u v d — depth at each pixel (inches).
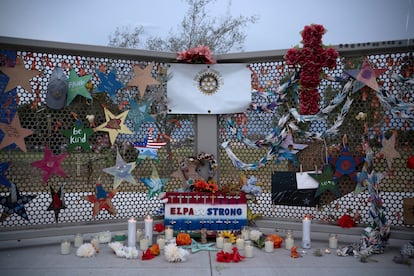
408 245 137.6
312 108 157.8
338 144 156.6
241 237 149.7
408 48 146.3
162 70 167.8
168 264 128.0
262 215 167.3
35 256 136.6
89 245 138.8
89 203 159.8
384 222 143.9
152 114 166.1
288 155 162.2
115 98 160.7
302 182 159.2
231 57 169.0
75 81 153.3
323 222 160.1
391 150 147.9
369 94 153.0
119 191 163.2
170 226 154.1
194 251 142.1
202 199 157.9
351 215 156.3
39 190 151.5
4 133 145.7
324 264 128.3
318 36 156.2
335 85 157.8
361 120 154.0
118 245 141.9
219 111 167.8
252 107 166.6
